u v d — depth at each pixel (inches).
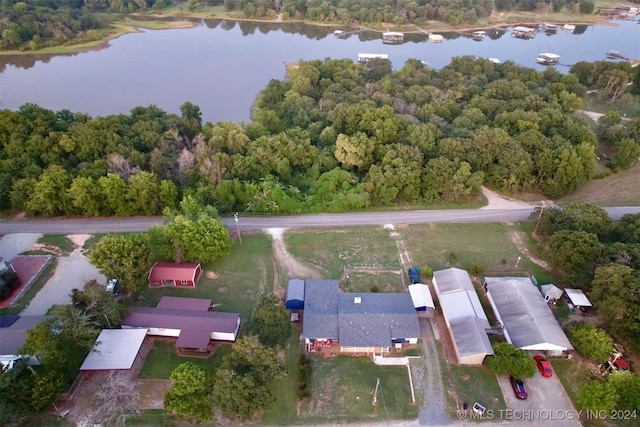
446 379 2381.9
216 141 4001.0
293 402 2256.4
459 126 4392.2
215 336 2524.6
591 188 4062.5
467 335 2496.3
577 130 4217.5
